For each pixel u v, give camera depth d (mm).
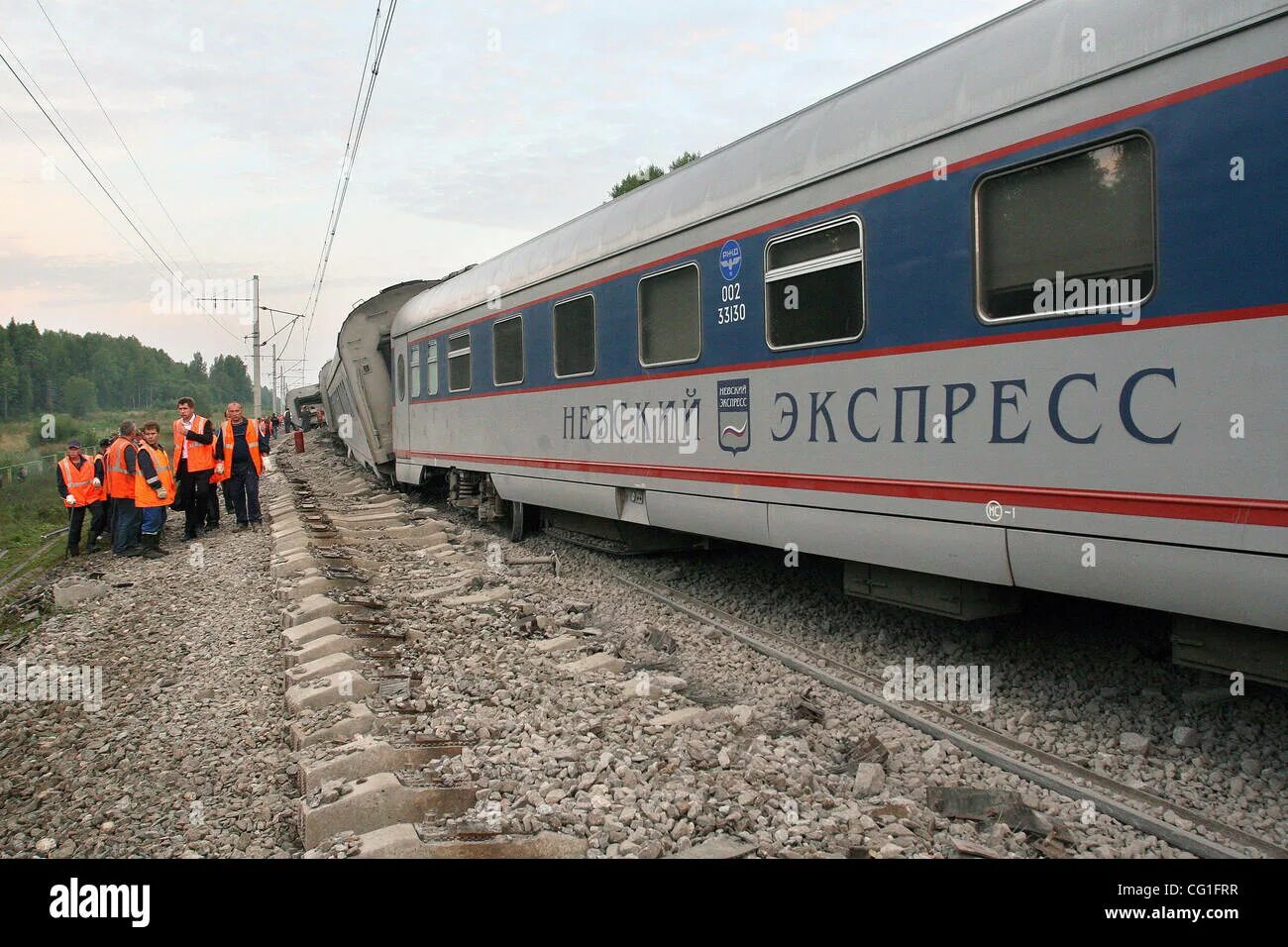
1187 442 3879
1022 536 4621
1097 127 4191
